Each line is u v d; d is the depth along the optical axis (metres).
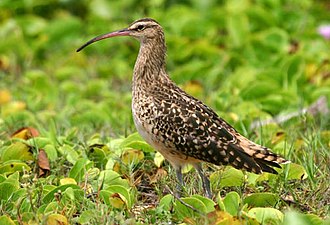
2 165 11.72
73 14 20.50
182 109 11.21
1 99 16.12
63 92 17.03
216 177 11.39
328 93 15.28
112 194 10.48
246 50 18.33
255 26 19.23
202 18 19.16
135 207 10.89
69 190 10.70
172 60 18.48
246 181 11.48
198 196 10.51
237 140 11.13
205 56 18.34
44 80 16.75
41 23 19.56
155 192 11.59
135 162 11.97
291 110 14.71
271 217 10.13
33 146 12.41
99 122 14.62
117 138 13.36
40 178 11.66
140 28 11.98
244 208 10.35
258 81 16.02
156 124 11.27
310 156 11.91
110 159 11.97
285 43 18.19
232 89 16.28
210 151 11.05
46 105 16.23
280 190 11.28
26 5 20.27
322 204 10.93
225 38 18.91
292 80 16.39
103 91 17.08
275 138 13.06
